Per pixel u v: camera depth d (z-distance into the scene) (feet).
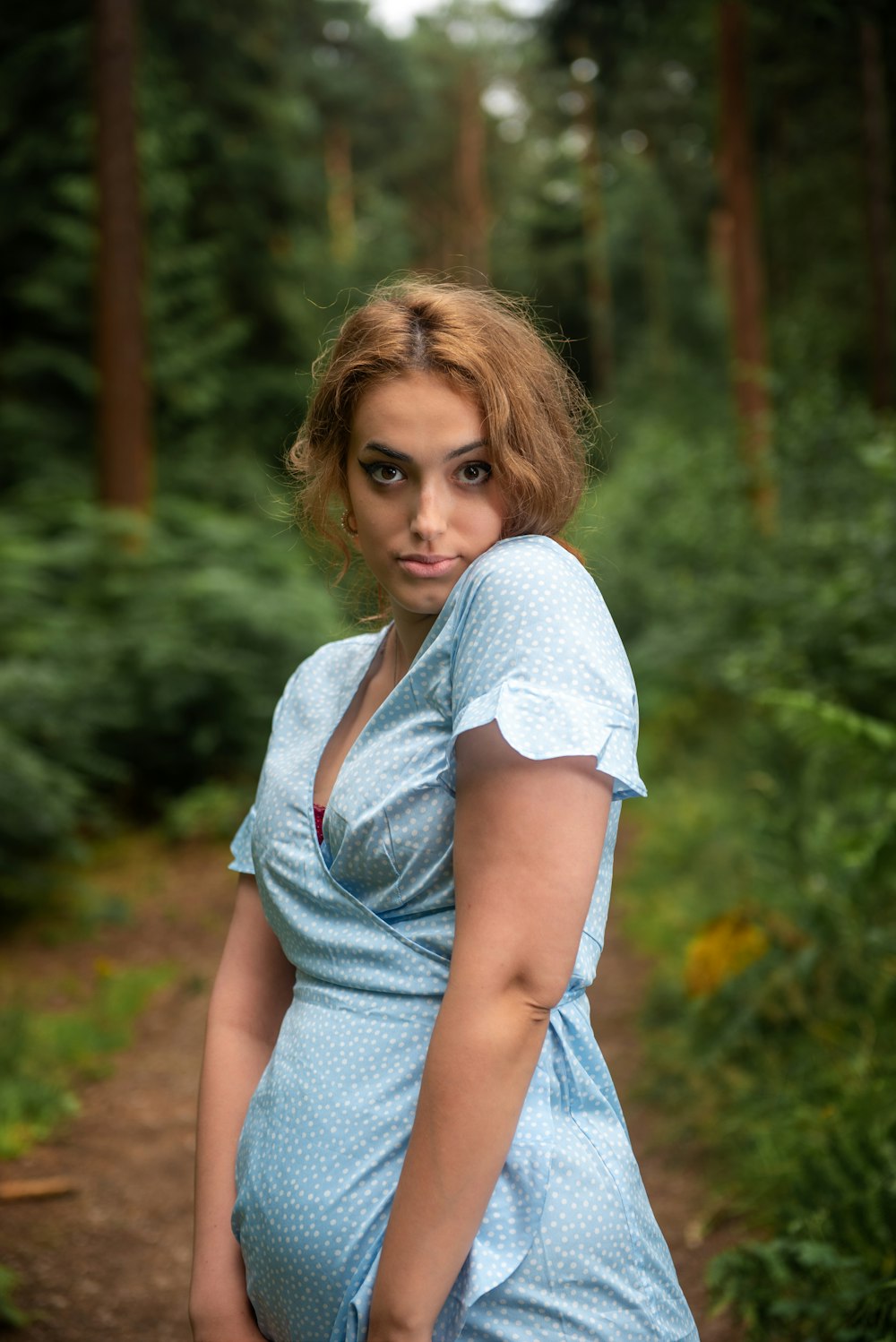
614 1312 3.82
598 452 4.57
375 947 3.92
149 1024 15.01
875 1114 9.26
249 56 48.67
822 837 13.56
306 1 93.35
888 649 16.37
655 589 32.04
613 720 3.60
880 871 11.39
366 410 3.94
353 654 4.69
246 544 29.09
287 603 26.37
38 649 23.00
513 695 3.53
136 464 28.89
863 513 23.15
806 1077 10.66
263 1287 4.04
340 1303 3.77
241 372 48.03
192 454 44.45
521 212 120.57
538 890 3.48
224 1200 4.36
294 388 48.34
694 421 63.72
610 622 3.87
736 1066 11.56
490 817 3.51
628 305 114.01
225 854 22.74
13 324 43.32
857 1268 7.38
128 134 28.66
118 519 26.99
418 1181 3.48
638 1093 11.94
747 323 35.81
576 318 116.67
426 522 3.89
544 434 4.04
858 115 38.58
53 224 40.06
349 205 102.78
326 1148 3.86
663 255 106.22
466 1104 3.45
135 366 28.91
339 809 3.96
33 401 41.70
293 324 50.88
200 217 47.75
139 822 24.56
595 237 102.37
